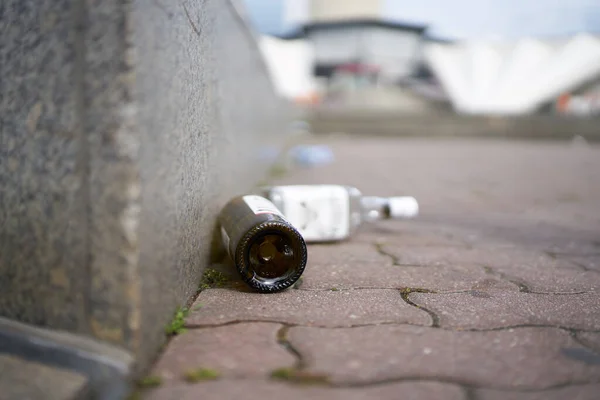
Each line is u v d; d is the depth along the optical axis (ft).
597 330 2.19
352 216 3.50
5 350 1.86
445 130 16.16
